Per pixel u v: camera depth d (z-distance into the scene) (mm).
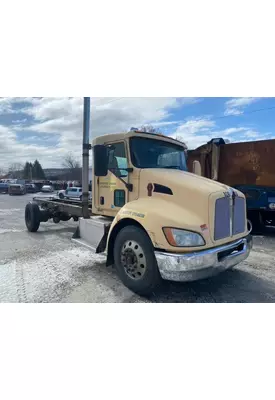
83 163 5551
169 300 3387
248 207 7852
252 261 5098
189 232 3000
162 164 4312
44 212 7938
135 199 3955
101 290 3637
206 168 8859
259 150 7754
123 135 4109
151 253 3277
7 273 4270
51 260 4996
